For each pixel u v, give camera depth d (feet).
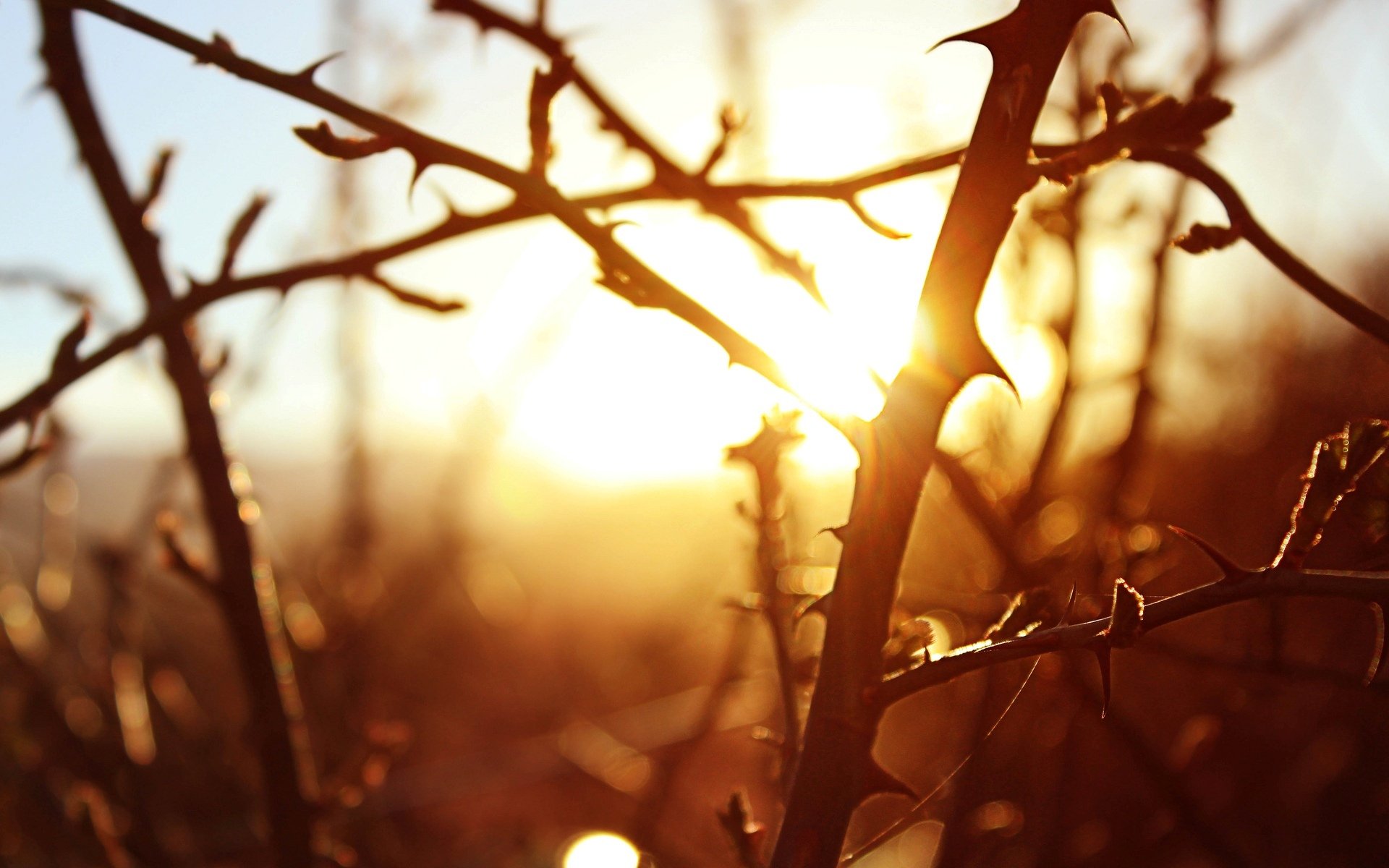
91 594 8.37
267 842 4.76
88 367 3.41
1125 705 8.02
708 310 2.57
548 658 13.51
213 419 4.58
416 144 2.71
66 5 2.70
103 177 4.33
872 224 3.11
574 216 2.63
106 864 5.52
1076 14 2.28
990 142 2.32
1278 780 7.66
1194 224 2.91
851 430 2.44
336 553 9.24
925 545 7.13
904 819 3.51
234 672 9.66
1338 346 8.77
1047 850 6.25
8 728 6.68
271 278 3.44
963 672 2.28
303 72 2.72
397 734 4.91
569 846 9.72
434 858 9.76
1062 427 5.94
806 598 3.59
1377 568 2.25
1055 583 5.55
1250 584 2.01
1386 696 2.55
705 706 7.34
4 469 3.41
